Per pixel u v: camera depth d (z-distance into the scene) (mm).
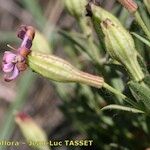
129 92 156
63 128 244
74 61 198
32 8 243
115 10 190
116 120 178
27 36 140
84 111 188
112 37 138
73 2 166
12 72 140
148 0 143
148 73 148
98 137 186
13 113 216
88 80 142
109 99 169
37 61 140
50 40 227
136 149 179
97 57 171
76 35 185
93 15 146
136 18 144
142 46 160
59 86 192
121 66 154
